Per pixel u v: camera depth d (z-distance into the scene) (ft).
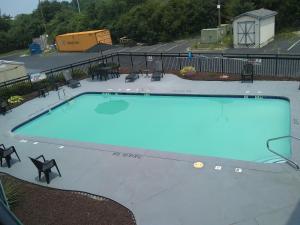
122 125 51.31
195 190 29.53
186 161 34.68
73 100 64.39
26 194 31.53
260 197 27.40
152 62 88.17
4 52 213.87
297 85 53.93
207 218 25.80
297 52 82.02
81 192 31.32
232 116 49.01
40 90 66.18
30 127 54.19
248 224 24.58
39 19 232.32
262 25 93.35
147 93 60.64
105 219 26.68
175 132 46.42
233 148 39.99
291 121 41.29
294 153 33.91
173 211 27.12
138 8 150.61
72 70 76.74
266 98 51.62
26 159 39.88
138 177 32.83
